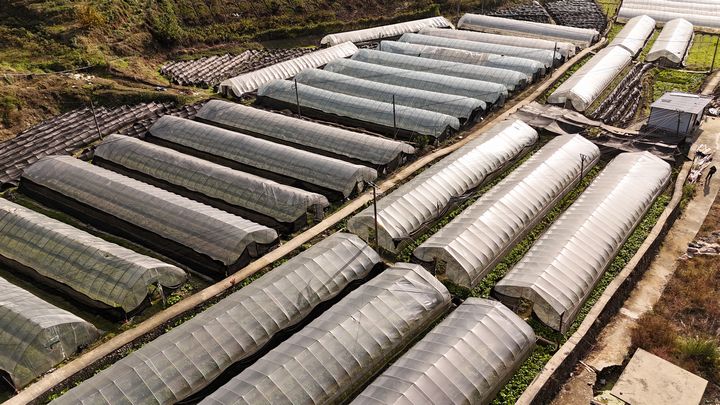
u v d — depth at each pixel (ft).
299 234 107.45
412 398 65.82
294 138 139.23
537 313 85.05
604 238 97.86
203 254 96.68
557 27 224.94
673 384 74.08
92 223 111.34
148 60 193.57
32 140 140.56
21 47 177.37
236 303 81.97
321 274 89.51
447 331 77.15
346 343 75.05
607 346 82.23
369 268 94.32
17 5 188.65
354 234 103.55
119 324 86.43
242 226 99.25
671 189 119.55
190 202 108.88
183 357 73.26
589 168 127.95
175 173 121.49
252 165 128.06
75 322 79.66
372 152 129.80
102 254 92.32
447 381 68.90
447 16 260.01
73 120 150.82
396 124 145.28
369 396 67.10
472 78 174.29
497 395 73.26
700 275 94.68
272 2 232.94
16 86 157.17
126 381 69.05
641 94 174.70
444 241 96.07
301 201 108.27
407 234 102.89
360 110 151.23
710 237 105.50
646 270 98.17
